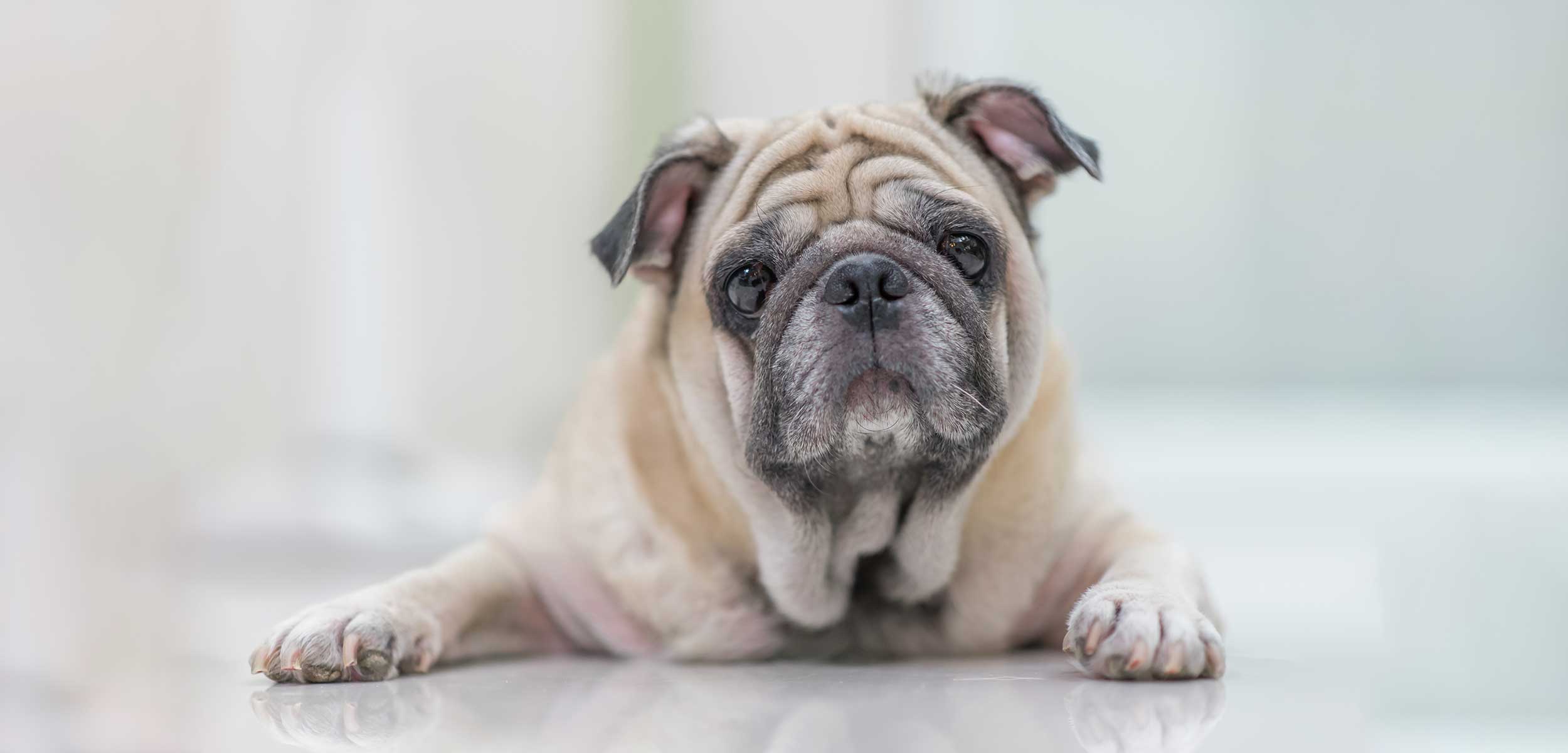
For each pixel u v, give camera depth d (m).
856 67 6.89
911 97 6.84
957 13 6.86
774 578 3.04
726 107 6.97
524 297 6.75
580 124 6.85
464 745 1.97
